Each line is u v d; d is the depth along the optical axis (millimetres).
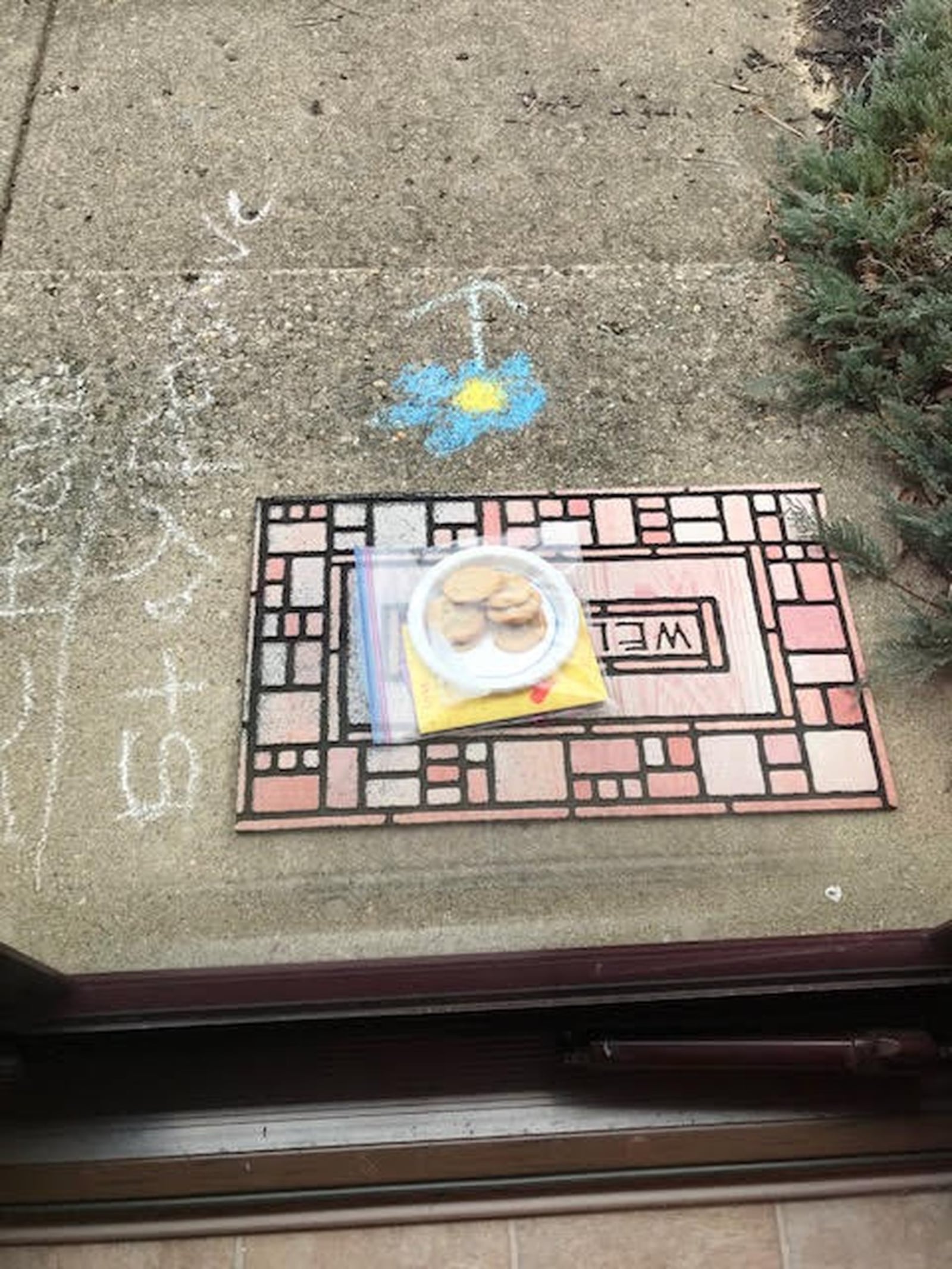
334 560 2217
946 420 2328
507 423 2404
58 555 2217
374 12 3066
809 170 2705
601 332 2537
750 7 3105
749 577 2223
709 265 2646
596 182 2770
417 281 2596
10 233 2637
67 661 2104
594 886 1918
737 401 2453
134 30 3002
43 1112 1753
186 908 1886
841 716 2080
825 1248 1734
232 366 2463
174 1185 1736
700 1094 1800
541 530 2266
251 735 2025
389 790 1986
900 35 2939
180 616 2156
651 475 2348
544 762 2018
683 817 1980
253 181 2740
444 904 1896
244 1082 1784
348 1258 1717
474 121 2863
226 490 2303
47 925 1864
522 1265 1715
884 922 1901
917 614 2184
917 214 2590
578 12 3086
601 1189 1758
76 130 2811
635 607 2184
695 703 2080
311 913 1885
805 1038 1768
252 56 2965
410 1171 1757
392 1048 1803
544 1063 1805
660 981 1774
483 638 2125
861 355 2434
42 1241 1706
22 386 2422
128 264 2598
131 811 1964
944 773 2043
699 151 2836
